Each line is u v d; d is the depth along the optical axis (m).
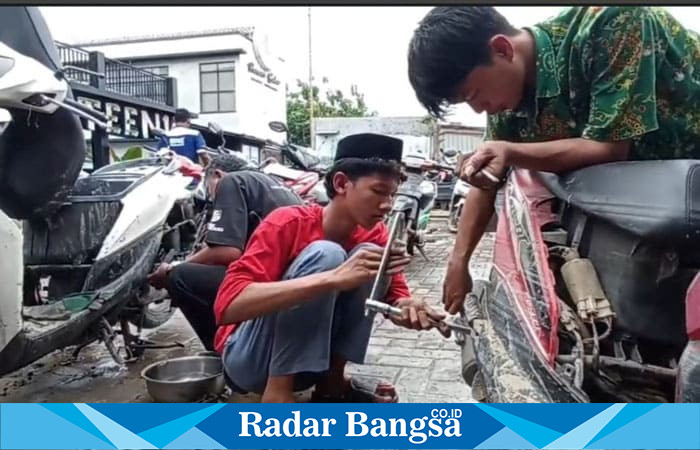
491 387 1.36
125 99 11.19
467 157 1.51
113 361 2.91
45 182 2.51
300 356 1.84
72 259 2.65
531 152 1.40
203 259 2.50
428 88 1.45
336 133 14.55
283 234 1.87
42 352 2.28
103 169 3.31
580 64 1.41
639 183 1.24
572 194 1.43
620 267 1.35
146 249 2.71
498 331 1.47
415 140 11.53
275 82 21.61
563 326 1.29
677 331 1.33
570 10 1.46
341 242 1.95
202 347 3.16
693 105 1.45
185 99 18.48
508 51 1.42
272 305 1.69
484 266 5.03
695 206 1.16
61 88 2.30
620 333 1.37
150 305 3.30
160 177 3.03
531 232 1.40
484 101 1.48
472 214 1.84
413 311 1.73
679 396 1.13
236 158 3.18
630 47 1.33
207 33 18.12
